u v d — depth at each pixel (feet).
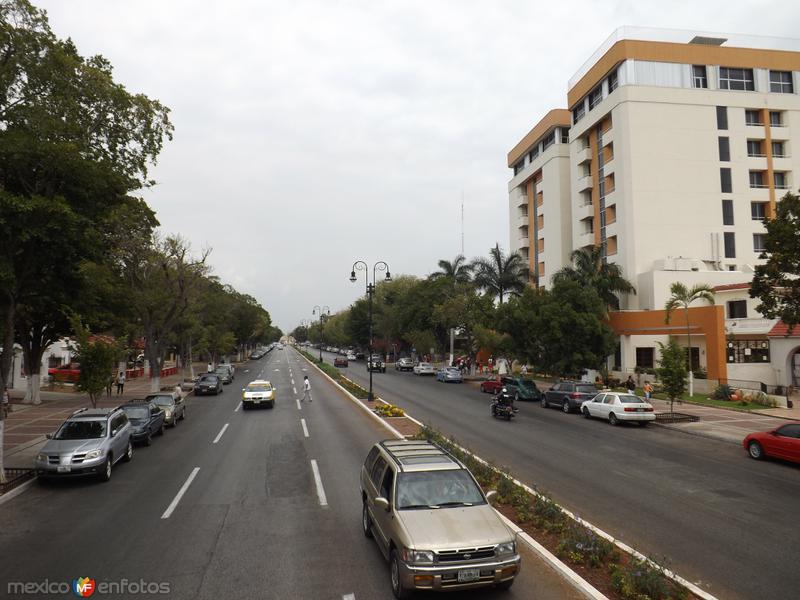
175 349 208.95
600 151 166.20
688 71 151.94
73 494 40.32
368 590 23.97
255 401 94.48
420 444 31.96
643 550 28.91
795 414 84.58
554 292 121.19
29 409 95.25
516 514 33.83
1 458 42.75
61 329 104.68
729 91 151.64
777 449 51.83
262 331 362.33
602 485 43.09
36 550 28.78
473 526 23.73
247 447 58.95
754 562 27.45
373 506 28.63
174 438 66.13
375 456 31.17
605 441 64.64
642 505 37.52
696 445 62.90
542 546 28.40
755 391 103.24
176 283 119.34
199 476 45.70
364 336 284.20
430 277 206.28
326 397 113.60
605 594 23.06
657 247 145.59
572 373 116.26
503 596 23.18
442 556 22.06
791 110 153.89
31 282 49.62
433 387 140.56
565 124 198.18
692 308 121.19
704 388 114.32
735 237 149.28
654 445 62.49
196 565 26.66
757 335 121.19
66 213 43.98
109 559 27.48
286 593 23.65
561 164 195.62
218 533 31.32
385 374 193.77
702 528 32.71
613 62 153.07
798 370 111.86
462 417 84.38
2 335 55.16
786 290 64.03
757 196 151.33
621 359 139.33
